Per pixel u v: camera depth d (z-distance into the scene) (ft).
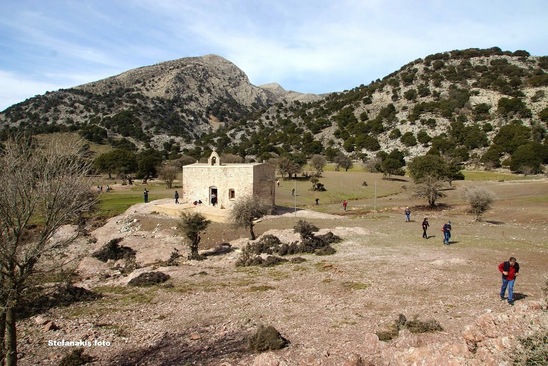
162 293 68.18
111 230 141.49
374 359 34.42
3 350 35.55
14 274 36.14
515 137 375.25
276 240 107.86
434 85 601.62
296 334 45.11
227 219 133.90
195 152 515.91
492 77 564.30
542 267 71.05
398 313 49.78
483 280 63.41
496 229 119.96
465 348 29.55
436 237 108.06
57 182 37.63
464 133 434.71
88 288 74.38
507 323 30.91
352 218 153.07
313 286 67.00
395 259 83.20
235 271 83.66
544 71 562.66
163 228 139.23
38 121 614.75
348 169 367.66
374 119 554.05
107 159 328.90
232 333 47.09
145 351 43.11
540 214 140.77
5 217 34.50
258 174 160.25
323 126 592.19
